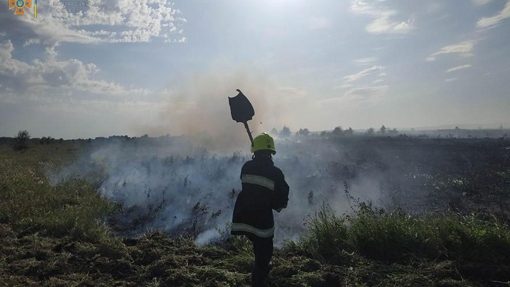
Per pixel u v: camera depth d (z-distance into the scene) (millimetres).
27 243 6566
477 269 5387
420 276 5230
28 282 5062
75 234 7051
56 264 5652
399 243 6160
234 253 6680
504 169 15453
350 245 6371
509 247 5812
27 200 8953
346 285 5105
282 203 4926
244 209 4852
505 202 10305
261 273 4918
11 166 14516
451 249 6082
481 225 6465
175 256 6094
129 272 5637
